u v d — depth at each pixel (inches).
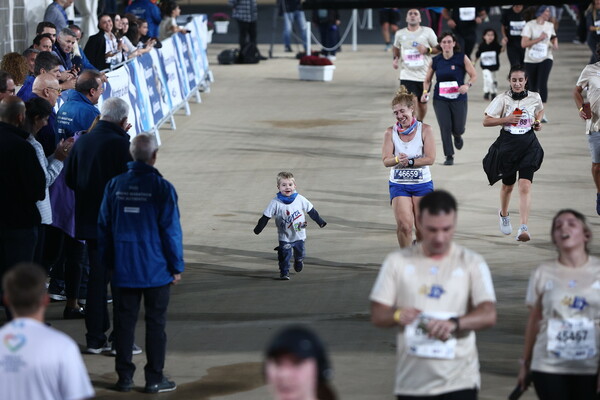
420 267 464.1
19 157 701.3
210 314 816.3
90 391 404.2
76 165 710.5
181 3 4156.0
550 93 2044.8
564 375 492.1
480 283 462.6
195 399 640.4
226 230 1097.4
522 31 1892.2
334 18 2679.6
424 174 889.5
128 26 1627.7
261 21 3614.7
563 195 1231.5
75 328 785.6
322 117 1839.3
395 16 2886.3
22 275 405.7
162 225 639.1
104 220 647.8
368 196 1244.5
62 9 1397.6
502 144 1021.8
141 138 645.9
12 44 1561.3
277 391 304.3
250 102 2014.0
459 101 1400.1
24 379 394.6
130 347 655.8
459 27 2308.1
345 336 757.9
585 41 2844.5
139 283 638.5
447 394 459.5
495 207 1181.7
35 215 722.2
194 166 1430.9
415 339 458.9
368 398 633.0
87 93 826.8
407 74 1572.3
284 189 907.4
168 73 1712.6
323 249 1016.2
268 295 867.4
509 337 751.7
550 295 491.8
